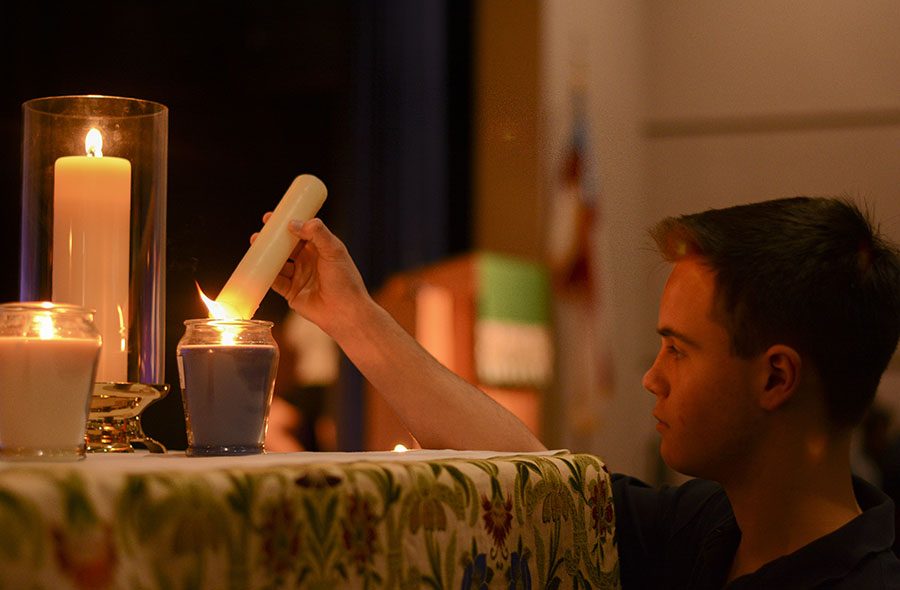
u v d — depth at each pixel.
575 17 6.34
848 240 1.18
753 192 7.86
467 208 5.41
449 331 5.09
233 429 1.08
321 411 5.11
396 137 5.16
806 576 1.14
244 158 5.72
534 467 1.09
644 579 1.47
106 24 5.45
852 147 7.65
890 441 5.80
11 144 5.11
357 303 1.43
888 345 1.19
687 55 8.08
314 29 5.61
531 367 5.38
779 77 7.85
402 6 5.22
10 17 5.20
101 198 1.17
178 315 3.53
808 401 1.18
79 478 0.65
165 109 1.24
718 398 1.19
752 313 1.17
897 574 1.13
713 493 1.45
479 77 5.50
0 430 0.92
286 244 1.28
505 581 1.02
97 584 0.65
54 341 0.92
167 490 0.70
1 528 0.61
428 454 1.15
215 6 5.64
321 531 0.81
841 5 7.73
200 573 0.72
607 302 6.65
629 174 7.53
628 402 7.13
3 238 5.02
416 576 0.90
